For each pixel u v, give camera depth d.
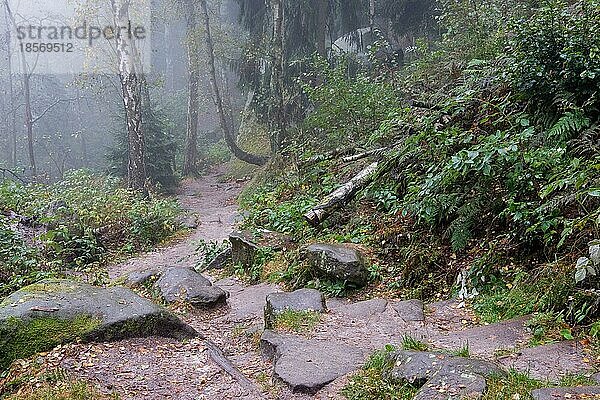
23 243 9.30
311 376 3.76
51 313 4.46
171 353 4.45
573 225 4.62
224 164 32.81
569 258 4.90
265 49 20.47
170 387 3.89
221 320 5.96
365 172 8.54
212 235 12.90
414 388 3.28
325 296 6.46
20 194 13.04
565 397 2.90
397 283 6.39
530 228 5.18
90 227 11.59
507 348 4.14
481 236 6.33
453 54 10.54
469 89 7.86
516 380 3.17
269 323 5.12
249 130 30.64
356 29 20.84
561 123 5.98
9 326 4.21
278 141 18.02
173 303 6.36
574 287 4.54
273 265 7.94
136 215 12.73
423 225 6.93
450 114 7.91
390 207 7.92
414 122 8.56
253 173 26.23
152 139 23.28
